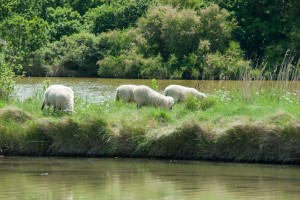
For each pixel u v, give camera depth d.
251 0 161.88
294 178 43.94
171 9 157.12
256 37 158.38
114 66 149.88
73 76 152.50
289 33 154.62
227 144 49.53
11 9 84.19
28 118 53.88
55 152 52.19
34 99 62.47
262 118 50.72
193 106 56.72
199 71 146.62
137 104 58.00
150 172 46.06
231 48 151.50
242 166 47.91
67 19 169.25
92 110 55.88
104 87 108.31
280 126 48.97
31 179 44.06
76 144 52.00
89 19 170.12
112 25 166.75
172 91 60.69
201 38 153.75
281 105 55.31
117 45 156.25
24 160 50.66
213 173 45.59
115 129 51.78
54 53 153.00
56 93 55.44
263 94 61.16
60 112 54.75
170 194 39.72
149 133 51.03
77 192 40.38
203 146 50.00
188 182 42.97
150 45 156.38
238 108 54.16
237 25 159.88
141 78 148.25
